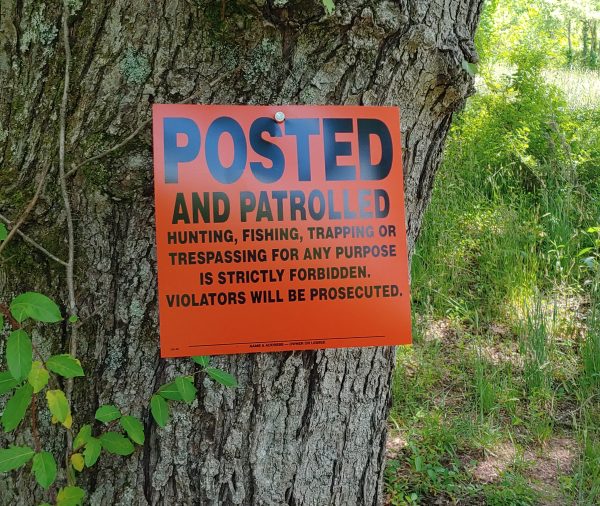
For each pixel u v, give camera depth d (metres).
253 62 1.34
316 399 1.49
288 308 1.39
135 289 1.36
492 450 2.70
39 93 1.32
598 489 2.38
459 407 2.97
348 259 1.42
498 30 6.98
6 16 1.30
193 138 1.34
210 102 1.35
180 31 1.30
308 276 1.40
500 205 4.48
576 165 4.93
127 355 1.37
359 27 1.34
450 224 4.39
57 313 1.11
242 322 1.38
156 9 1.29
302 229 1.39
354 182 1.42
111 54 1.30
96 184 1.31
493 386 3.02
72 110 1.31
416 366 3.24
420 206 1.64
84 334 1.35
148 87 1.32
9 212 1.32
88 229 1.33
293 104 1.38
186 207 1.34
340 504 1.58
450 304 3.74
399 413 2.92
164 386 1.31
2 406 1.40
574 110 6.67
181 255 1.35
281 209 1.38
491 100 5.57
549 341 3.44
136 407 1.38
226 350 1.37
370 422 1.59
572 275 4.07
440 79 1.47
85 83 1.30
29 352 1.09
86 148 1.31
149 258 1.36
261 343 1.39
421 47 1.41
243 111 1.36
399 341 1.44
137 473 1.40
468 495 2.40
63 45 1.31
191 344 1.36
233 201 1.36
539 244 4.39
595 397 3.05
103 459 1.39
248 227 1.37
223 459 1.43
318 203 1.40
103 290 1.35
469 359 3.30
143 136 1.33
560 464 2.65
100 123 1.31
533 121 5.39
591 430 2.84
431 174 1.65
